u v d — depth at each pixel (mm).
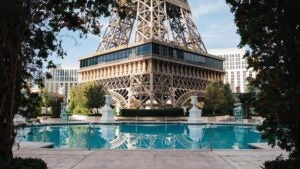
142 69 98125
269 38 8539
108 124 53188
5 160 8680
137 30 105812
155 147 27422
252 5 8766
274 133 8992
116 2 9781
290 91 8297
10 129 8688
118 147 27266
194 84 112312
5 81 8648
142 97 93188
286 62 8375
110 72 111438
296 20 8148
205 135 38656
